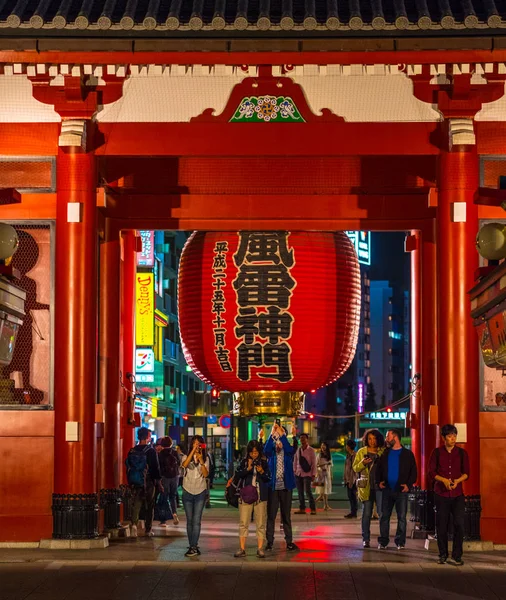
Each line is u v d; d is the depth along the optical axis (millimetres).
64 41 14258
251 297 14883
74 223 16031
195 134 16266
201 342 15141
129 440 20250
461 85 15484
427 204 17672
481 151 15977
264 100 16266
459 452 14234
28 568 13805
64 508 15656
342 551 15781
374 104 16141
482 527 15664
